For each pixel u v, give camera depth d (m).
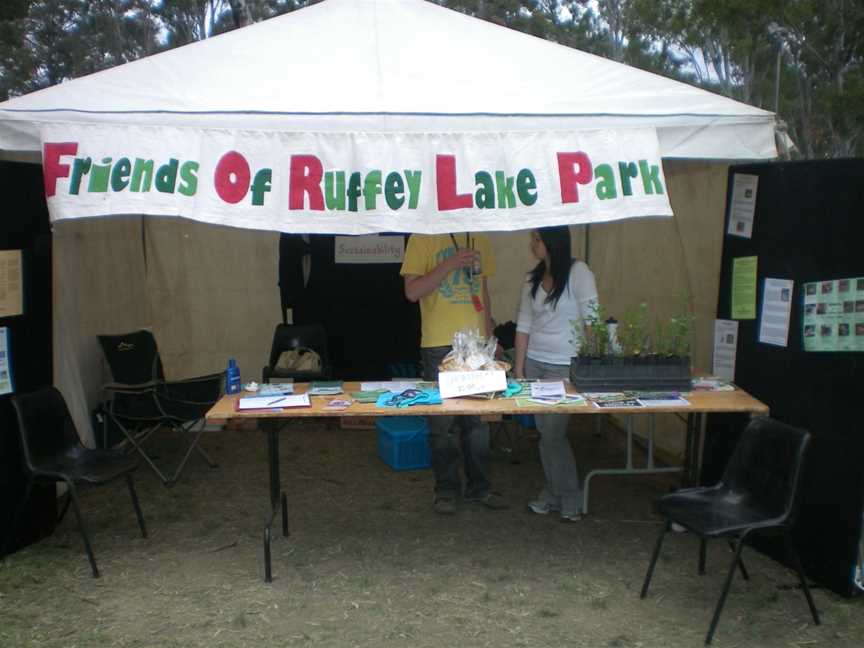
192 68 3.97
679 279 5.04
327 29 4.43
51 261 4.21
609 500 4.72
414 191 3.58
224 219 3.50
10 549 3.90
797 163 3.71
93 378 5.29
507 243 6.64
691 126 3.77
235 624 3.28
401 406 3.58
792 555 3.25
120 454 4.05
